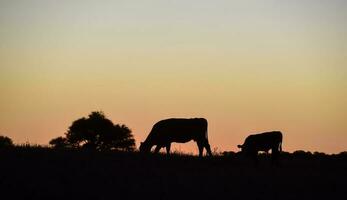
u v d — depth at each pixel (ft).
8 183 124.98
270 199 125.59
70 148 194.90
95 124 373.81
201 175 150.71
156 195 122.21
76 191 121.49
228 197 124.57
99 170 148.66
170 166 168.25
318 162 212.23
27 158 163.63
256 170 171.01
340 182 154.40
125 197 119.34
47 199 115.75
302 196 131.75
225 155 209.15
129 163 166.91
